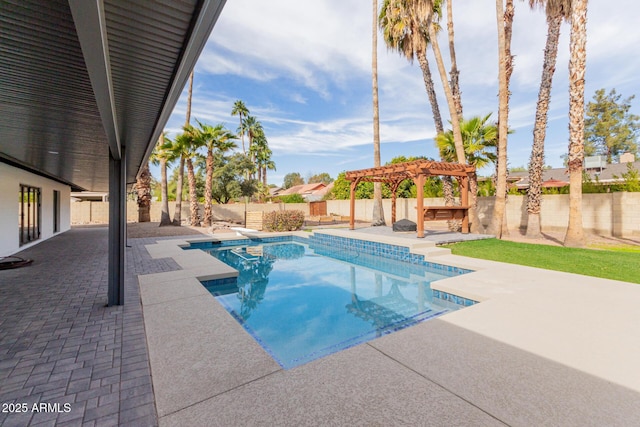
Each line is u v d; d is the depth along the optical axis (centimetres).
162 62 264
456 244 826
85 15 137
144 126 432
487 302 374
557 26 916
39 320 335
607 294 399
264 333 388
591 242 843
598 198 1008
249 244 1159
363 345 266
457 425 166
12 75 294
